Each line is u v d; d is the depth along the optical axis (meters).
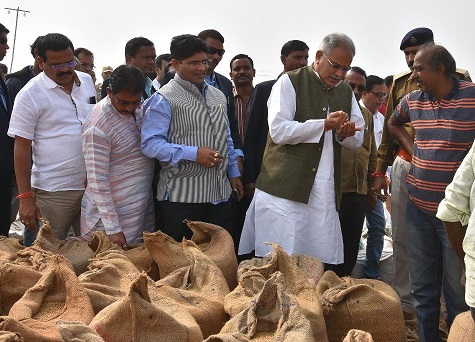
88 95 5.72
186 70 5.45
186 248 4.95
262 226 5.59
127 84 5.07
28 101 5.36
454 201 3.59
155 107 5.36
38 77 5.47
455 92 4.84
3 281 3.96
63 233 5.61
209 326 4.09
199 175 5.45
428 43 4.99
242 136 7.45
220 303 4.30
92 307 3.77
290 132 5.33
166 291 4.20
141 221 5.44
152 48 7.69
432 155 4.91
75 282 3.79
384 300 4.49
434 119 4.92
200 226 5.36
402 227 5.86
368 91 8.30
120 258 4.68
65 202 5.52
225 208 5.75
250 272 4.40
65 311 3.67
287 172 5.44
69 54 5.36
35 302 3.71
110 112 5.23
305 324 3.53
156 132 5.33
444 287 5.04
